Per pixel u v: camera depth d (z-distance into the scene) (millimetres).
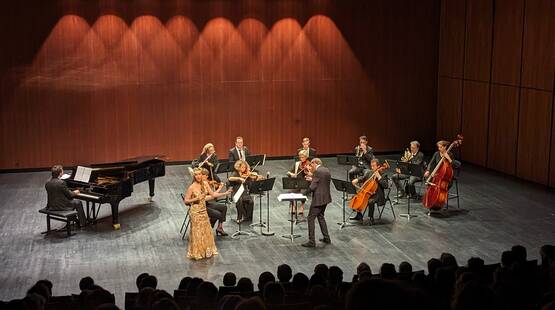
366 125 18984
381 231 12266
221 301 5453
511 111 16516
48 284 7660
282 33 17969
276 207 13711
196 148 17875
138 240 11766
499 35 16766
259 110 18156
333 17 18266
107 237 11898
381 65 18781
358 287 2000
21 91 16547
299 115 18469
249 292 6695
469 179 16312
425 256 10992
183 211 13508
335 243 11609
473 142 17938
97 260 10797
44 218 12992
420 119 19312
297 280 7055
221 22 17516
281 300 6141
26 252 11117
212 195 11023
